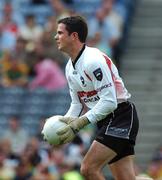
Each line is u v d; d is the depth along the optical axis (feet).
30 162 142.92
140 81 175.11
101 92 83.87
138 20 190.80
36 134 159.22
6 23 194.39
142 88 173.27
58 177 139.44
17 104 175.22
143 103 169.78
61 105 171.22
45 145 145.28
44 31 184.03
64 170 140.97
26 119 171.53
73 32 85.20
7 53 182.09
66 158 143.74
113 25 183.42
